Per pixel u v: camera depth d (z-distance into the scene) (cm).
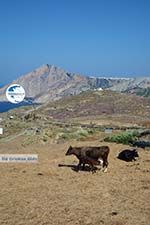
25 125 5722
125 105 12862
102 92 15325
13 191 1642
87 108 12594
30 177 1902
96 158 2062
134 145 3123
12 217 1314
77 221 1280
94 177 1925
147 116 10306
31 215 1336
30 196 1569
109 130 4772
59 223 1262
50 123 6844
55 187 1719
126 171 2073
